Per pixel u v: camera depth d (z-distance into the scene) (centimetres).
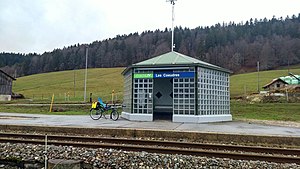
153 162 912
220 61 13262
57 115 2891
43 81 10106
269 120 2614
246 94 5566
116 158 932
